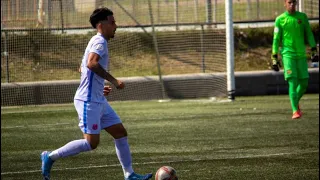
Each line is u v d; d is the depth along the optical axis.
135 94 64.62
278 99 60.31
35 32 68.31
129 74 69.81
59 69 67.81
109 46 72.75
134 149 33.91
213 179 25.91
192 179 26.03
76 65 68.38
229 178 26.06
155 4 77.12
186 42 73.75
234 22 79.06
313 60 41.62
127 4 75.38
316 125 41.47
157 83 65.19
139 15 76.00
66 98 62.56
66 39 69.25
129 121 45.62
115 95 64.06
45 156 23.52
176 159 30.78
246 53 78.88
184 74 66.75
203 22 74.38
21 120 47.88
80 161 30.48
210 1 72.50
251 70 75.56
